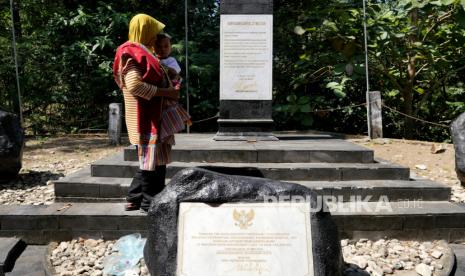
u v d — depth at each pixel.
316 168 4.69
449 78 10.65
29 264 3.59
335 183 4.57
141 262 3.37
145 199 3.73
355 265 3.39
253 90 6.04
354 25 9.01
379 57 9.58
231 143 5.67
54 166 6.58
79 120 10.76
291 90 10.73
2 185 5.52
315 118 11.00
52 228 3.95
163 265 2.71
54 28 10.35
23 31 11.48
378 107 8.30
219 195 2.81
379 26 8.80
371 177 4.73
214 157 5.00
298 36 10.47
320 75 9.91
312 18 9.42
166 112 3.60
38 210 4.07
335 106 10.87
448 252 3.70
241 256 2.67
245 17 5.95
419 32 9.05
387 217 3.97
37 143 8.74
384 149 7.38
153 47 3.80
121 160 4.97
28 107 10.69
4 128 5.47
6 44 9.88
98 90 10.62
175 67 3.84
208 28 11.09
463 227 4.02
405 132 9.96
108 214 3.91
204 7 11.14
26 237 3.97
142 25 3.51
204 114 10.77
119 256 3.47
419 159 6.78
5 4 10.66
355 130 11.08
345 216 3.95
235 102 6.05
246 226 2.73
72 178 4.64
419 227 4.00
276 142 5.85
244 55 6.00
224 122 6.04
